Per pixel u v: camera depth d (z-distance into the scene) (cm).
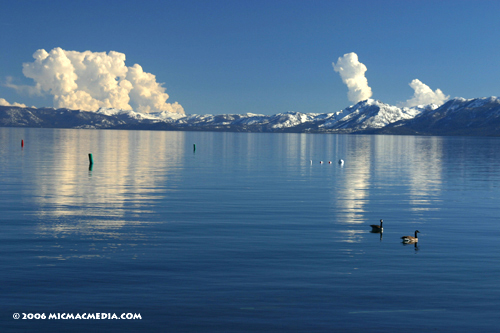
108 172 6538
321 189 5109
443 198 4516
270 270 2191
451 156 12312
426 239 2841
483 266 2283
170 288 1942
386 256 2448
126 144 17175
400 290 1952
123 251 2477
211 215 3522
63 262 2267
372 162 9669
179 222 3244
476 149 17525
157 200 4184
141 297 1848
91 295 1862
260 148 15750
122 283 1992
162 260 2322
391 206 4025
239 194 4638
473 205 4106
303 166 8300
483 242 2767
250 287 1967
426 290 1955
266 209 3816
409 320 1680
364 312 1741
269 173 6881
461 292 1934
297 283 2020
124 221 3247
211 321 1656
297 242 2725
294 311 1741
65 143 16725
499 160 10556
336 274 2144
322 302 1822
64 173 6294
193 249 2536
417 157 11731
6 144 14712
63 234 2834
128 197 4328
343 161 9319
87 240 2697
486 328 1627
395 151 15262
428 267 2259
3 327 1605
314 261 2344
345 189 5141
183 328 1608
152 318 1673
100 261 2292
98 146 14912
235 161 9225
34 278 2036
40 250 2470
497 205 4112
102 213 3525
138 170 6938
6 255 2372
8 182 5256
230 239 2773
